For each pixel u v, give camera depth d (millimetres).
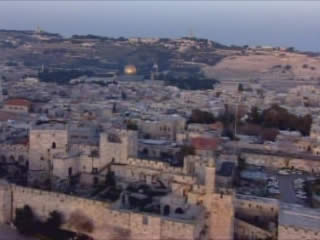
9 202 160625
